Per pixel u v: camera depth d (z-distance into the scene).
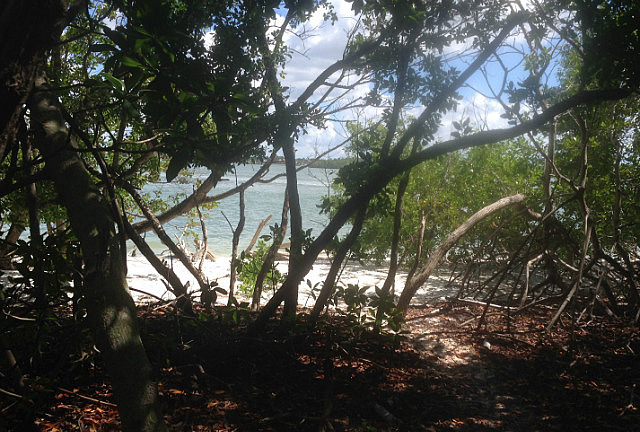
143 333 5.30
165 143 3.13
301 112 5.00
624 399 5.45
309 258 5.70
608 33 4.25
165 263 6.59
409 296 7.43
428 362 6.33
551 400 5.42
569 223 10.16
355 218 5.58
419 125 5.14
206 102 2.95
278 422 4.55
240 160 4.66
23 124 3.32
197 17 4.88
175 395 4.82
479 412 5.08
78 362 4.94
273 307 5.86
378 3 5.23
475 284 10.88
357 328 5.83
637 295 7.97
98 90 3.56
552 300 8.06
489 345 6.96
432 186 12.15
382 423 4.70
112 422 4.25
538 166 10.82
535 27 5.00
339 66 5.66
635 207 9.34
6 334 3.96
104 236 3.04
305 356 6.12
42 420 4.19
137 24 2.79
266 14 5.59
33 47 2.40
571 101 4.50
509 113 4.69
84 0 2.57
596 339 7.40
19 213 7.24
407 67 5.30
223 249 16.36
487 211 7.72
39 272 3.98
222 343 5.54
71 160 3.05
